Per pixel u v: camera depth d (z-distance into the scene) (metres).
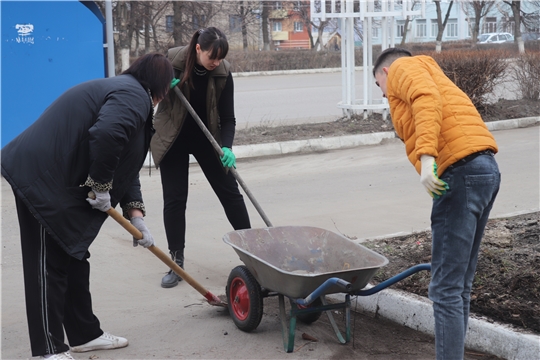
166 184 4.96
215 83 4.71
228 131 4.85
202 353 3.64
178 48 4.76
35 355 3.27
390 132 11.84
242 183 4.60
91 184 3.21
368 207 7.27
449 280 3.11
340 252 3.96
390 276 4.52
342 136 11.57
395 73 3.14
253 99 19.92
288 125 13.02
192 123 4.82
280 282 3.44
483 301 3.91
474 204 3.05
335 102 18.64
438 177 3.10
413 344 3.77
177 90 4.61
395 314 4.12
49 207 3.18
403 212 7.01
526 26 35.25
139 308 4.38
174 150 4.91
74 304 3.61
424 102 2.94
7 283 4.88
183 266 5.17
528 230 5.36
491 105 13.85
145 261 5.48
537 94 14.81
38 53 9.92
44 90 10.02
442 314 3.10
